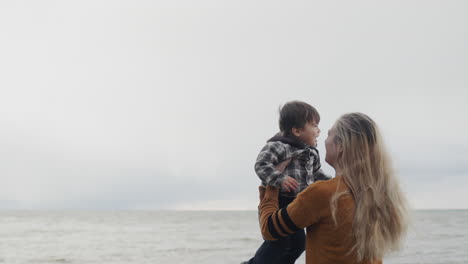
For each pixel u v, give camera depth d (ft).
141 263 55.36
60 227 144.56
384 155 6.86
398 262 46.73
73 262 57.36
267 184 8.27
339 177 6.91
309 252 6.94
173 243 83.25
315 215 6.70
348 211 6.61
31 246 77.51
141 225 162.71
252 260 8.98
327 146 7.35
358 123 6.95
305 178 9.10
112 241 87.81
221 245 79.20
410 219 7.02
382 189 6.70
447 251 58.44
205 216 306.35
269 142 9.23
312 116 9.47
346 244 6.59
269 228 7.12
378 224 6.54
